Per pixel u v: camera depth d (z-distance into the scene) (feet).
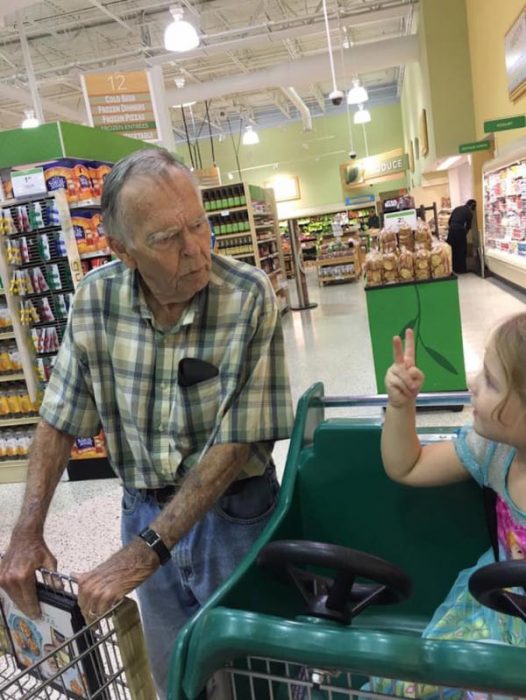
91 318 4.07
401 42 38.01
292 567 3.31
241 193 30.58
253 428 3.73
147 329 3.98
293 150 71.20
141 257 3.45
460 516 4.25
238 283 3.89
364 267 14.56
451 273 13.98
